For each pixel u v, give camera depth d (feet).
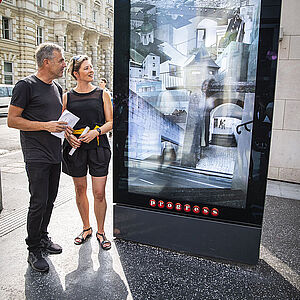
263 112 6.50
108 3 124.36
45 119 7.21
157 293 6.36
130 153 8.00
